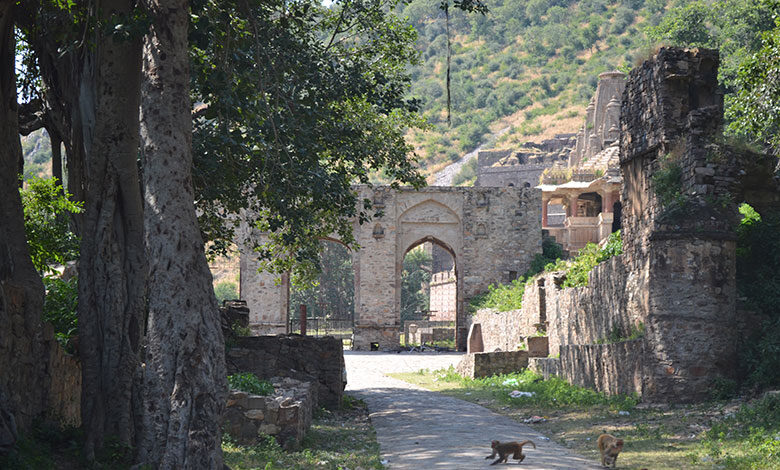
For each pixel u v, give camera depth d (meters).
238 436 12.53
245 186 19.52
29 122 18.36
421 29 187.25
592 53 162.12
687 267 16.80
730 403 15.58
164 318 9.37
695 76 18.44
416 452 12.05
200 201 18.12
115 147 11.48
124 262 11.37
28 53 17.25
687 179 17.56
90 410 10.56
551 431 15.12
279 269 22.75
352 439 14.16
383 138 21.08
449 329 57.16
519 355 28.56
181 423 9.09
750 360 16.34
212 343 9.50
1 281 9.51
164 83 9.83
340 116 19.08
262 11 16.66
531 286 33.22
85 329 10.97
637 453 11.90
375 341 50.72
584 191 52.78
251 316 49.59
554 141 110.81
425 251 94.12
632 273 19.75
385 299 50.91
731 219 17.11
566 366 22.72
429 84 166.00
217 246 20.89
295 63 17.39
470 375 28.30
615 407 17.25
